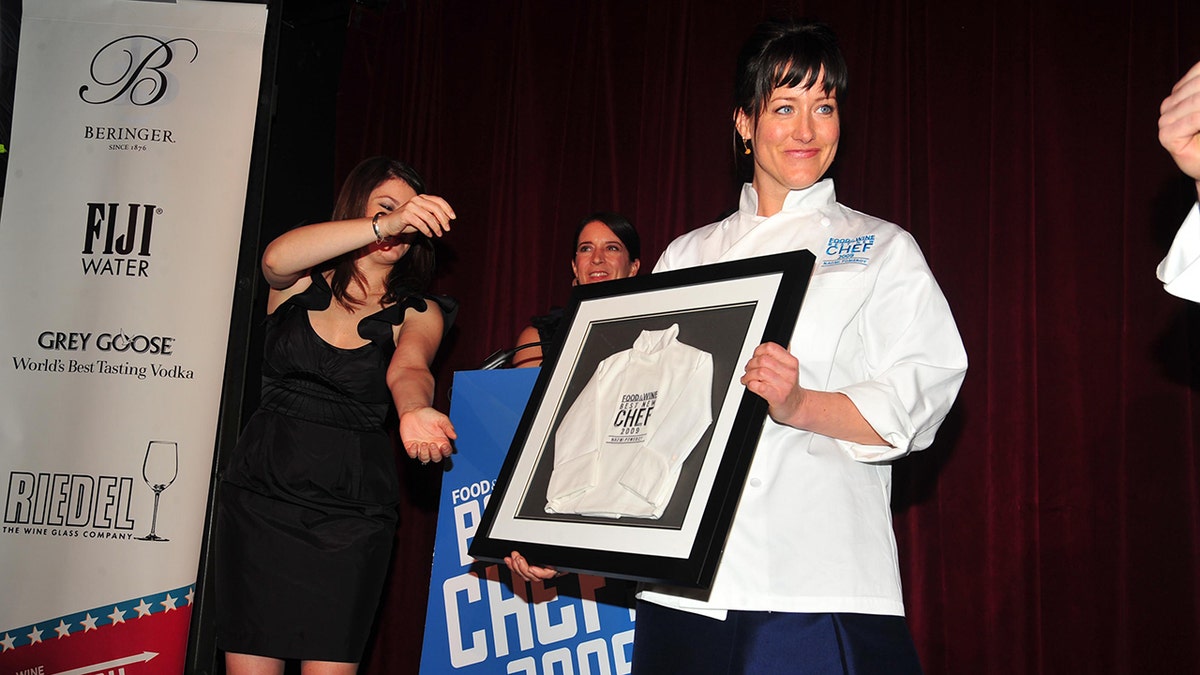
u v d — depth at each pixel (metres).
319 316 2.38
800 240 1.69
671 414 1.50
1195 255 1.41
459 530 2.34
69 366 2.48
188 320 2.49
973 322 3.23
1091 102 3.19
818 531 1.53
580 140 3.92
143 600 2.38
